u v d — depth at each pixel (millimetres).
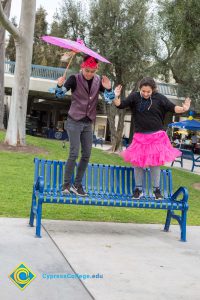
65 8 20047
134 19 19078
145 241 6199
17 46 14945
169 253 5684
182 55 23719
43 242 5574
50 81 30672
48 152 15391
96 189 6773
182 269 5062
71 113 6062
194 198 11047
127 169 6957
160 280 4637
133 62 19266
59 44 5676
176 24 12242
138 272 4824
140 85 6230
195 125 23641
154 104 6270
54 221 6898
